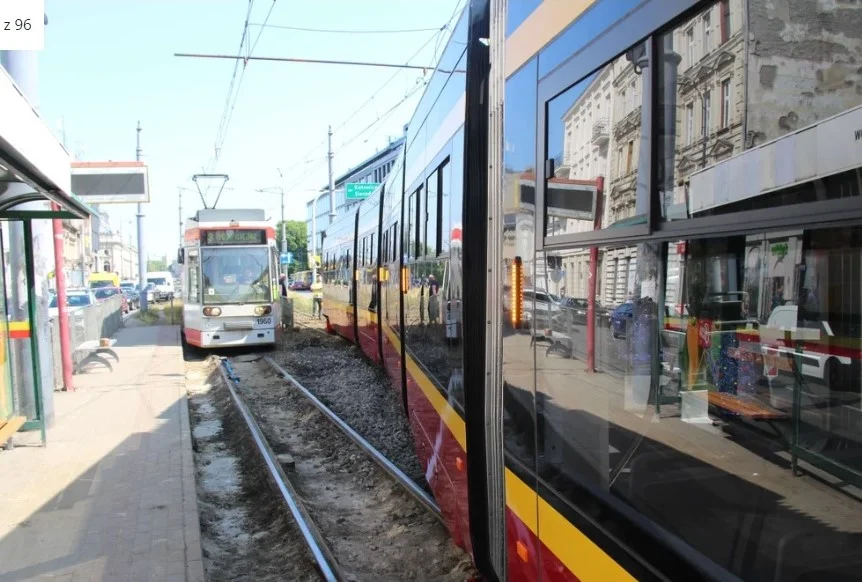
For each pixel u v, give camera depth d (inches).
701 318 73.6
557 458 107.0
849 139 55.4
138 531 220.2
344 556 216.7
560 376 106.8
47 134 250.2
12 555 202.5
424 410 244.5
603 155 93.0
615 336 90.0
